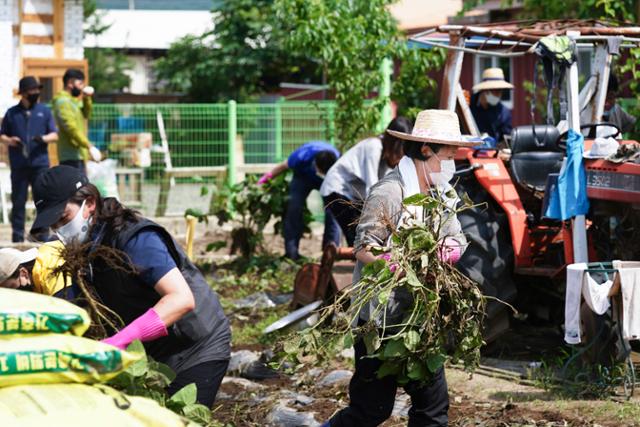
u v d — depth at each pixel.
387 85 13.70
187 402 4.03
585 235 7.31
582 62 13.73
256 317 9.63
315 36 12.91
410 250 4.53
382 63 13.66
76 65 19.00
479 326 4.73
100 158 13.44
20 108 13.36
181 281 4.28
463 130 9.23
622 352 6.57
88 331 4.27
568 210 7.31
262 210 12.17
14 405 3.04
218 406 6.72
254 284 11.20
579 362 7.10
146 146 16.72
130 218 4.39
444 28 8.86
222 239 14.92
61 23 19.73
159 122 16.52
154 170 16.47
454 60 8.95
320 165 10.99
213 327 4.68
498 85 11.59
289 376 7.41
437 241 4.60
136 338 4.13
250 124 16.42
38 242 5.17
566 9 14.54
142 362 3.85
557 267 7.95
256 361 7.59
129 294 4.41
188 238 12.70
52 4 19.67
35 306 3.27
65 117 13.02
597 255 7.68
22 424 2.95
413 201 4.58
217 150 16.53
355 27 13.19
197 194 16.31
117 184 16.61
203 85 27.31
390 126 7.38
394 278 4.49
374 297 4.64
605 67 8.79
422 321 4.56
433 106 20.88
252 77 26.73
